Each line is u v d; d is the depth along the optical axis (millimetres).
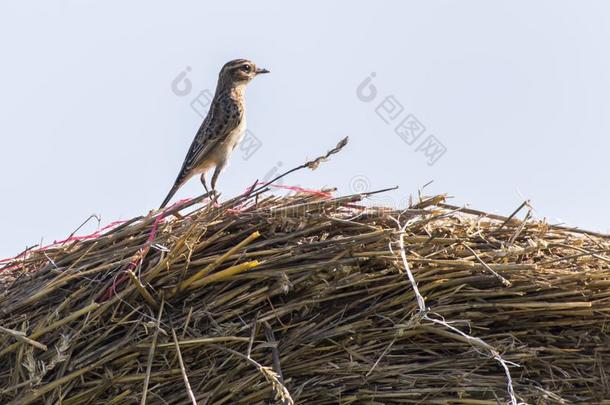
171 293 9992
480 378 9859
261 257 10227
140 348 9734
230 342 9820
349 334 9969
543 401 9797
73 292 10219
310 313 10125
